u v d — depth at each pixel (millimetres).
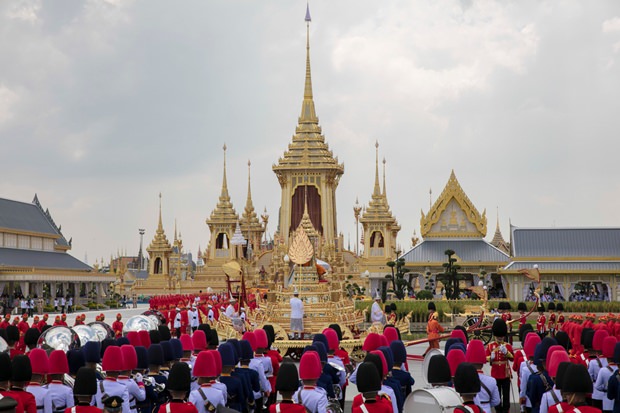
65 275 129000
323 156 173375
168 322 66062
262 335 28406
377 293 132375
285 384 19891
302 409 19844
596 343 28281
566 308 78812
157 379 24594
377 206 155375
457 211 117250
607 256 100812
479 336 53281
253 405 25391
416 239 149625
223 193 182250
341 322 49531
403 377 24719
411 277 115938
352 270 149625
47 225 145500
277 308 51344
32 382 21391
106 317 101250
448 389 17797
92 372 19562
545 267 101250
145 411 23766
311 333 48688
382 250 153750
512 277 101562
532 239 104000
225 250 179500
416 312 75562
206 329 35188
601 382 26000
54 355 21609
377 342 28391
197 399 21062
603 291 103875
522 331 42000
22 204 143000
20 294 130375
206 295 129125
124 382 22328
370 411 18688
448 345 29312
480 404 23016
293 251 53156
